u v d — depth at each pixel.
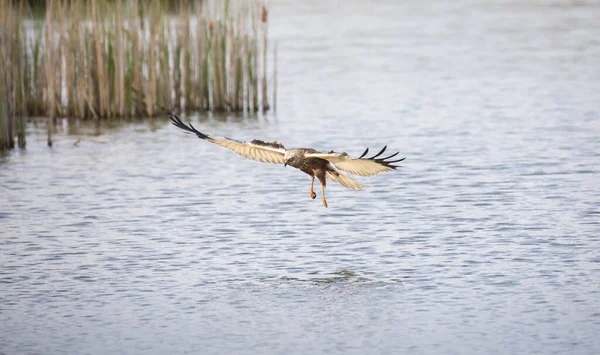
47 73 31.23
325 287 15.12
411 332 13.16
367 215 19.59
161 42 32.56
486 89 36.91
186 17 32.81
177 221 19.42
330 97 36.12
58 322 13.83
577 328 13.12
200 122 31.50
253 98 33.34
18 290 15.19
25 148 27.61
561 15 63.78
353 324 13.52
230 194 21.81
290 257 16.80
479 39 52.78
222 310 14.20
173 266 16.38
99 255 17.05
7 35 27.00
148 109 32.47
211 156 26.33
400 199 20.91
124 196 21.72
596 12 65.00
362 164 11.95
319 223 19.09
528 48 48.69
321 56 47.19
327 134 29.06
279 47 50.47
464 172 23.38
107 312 14.21
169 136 29.28
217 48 32.94
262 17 32.94
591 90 35.84
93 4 31.19
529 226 18.30
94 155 26.55
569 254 16.45
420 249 17.03
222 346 12.84
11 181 23.33
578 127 28.86
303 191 22.05
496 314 13.73
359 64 44.56
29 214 20.12
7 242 17.95
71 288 15.29
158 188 22.50
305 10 70.25
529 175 22.81
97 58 31.66
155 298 14.77
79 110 32.19
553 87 36.88
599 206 19.67
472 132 28.70
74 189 22.44
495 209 19.72
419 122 30.72
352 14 67.19
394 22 62.00
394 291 14.84
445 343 12.74
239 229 18.73
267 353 12.56
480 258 16.38
